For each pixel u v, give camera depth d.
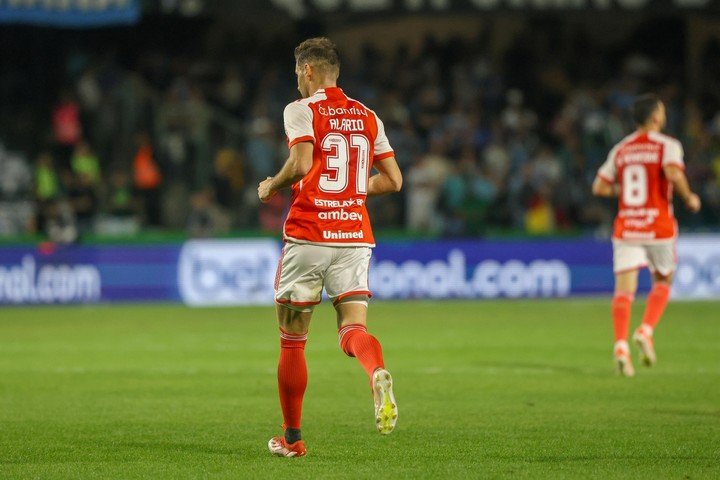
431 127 85.38
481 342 45.44
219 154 78.31
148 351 43.09
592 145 82.38
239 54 92.31
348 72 89.62
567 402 30.11
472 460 22.19
